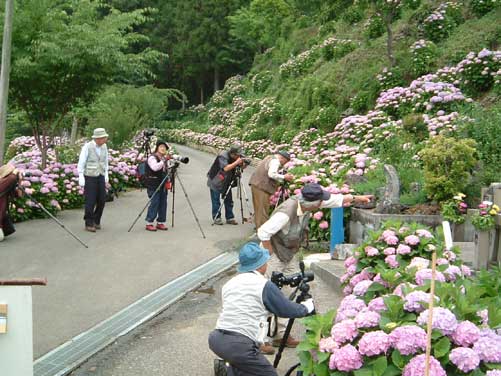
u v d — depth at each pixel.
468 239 8.67
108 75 14.41
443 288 3.70
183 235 10.75
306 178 10.59
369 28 20.62
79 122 24.09
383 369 3.24
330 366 3.41
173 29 55.50
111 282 7.80
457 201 8.83
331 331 3.60
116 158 17.17
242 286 4.07
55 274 8.11
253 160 24.44
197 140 37.81
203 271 8.43
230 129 32.72
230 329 4.04
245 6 51.78
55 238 10.33
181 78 56.12
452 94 14.74
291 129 23.23
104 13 49.28
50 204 12.25
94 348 5.68
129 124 21.83
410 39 21.28
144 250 9.56
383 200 9.13
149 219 11.13
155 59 15.31
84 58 13.52
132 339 5.96
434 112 15.00
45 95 14.09
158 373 5.18
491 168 9.90
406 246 5.23
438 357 3.22
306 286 4.66
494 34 18.55
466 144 9.17
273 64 39.09
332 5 21.98
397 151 11.68
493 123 11.12
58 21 13.59
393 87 18.47
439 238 5.69
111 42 13.54
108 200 14.81
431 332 3.24
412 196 9.55
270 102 27.77
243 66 54.00
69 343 5.79
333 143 16.80
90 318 6.49
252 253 4.22
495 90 15.23
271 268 6.53
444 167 9.08
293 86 27.27
